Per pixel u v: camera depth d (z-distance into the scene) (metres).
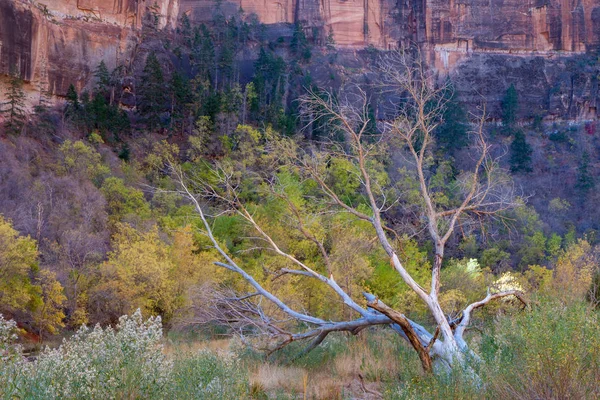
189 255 27.36
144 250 26.83
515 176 93.38
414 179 33.47
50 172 47.50
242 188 31.31
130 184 52.19
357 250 21.25
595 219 78.88
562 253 46.53
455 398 6.10
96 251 31.03
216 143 65.75
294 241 26.94
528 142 111.56
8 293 24.27
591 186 90.31
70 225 35.28
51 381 4.49
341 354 10.56
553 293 9.41
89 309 27.78
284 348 11.19
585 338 5.64
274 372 9.34
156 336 5.16
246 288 20.42
